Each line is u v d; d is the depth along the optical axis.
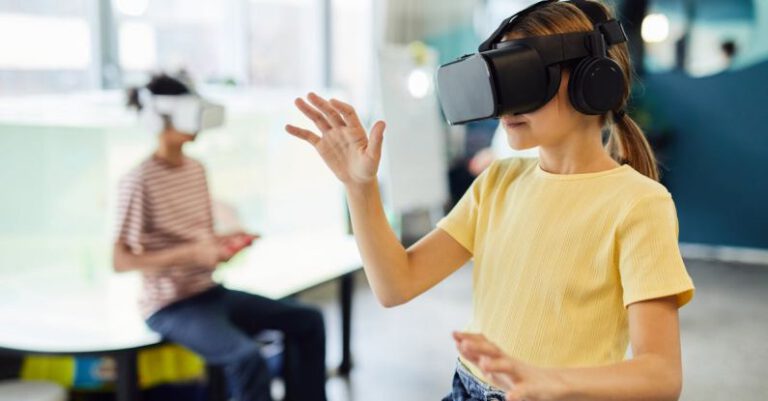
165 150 2.40
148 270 2.31
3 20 3.23
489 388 0.97
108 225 2.42
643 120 5.84
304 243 3.40
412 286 1.08
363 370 3.43
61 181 2.40
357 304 4.38
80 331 2.30
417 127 5.39
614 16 0.99
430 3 5.97
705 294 4.73
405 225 5.85
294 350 2.64
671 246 0.88
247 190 3.10
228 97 3.22
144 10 3.74
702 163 5.80
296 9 5.23
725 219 5.81
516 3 6.15
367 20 5.77
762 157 5.63
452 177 6.16
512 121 0.96
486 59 0.88
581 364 0.92
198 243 2.39
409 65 5.32
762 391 3.22
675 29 5.68
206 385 2.47
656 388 0.80
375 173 1.02
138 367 2.25
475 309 1.05
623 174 0.95
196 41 4.39
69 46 3.56
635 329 0.87
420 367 3.48
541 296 0.95
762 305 4.49
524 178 1.04
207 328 2.29
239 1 4.67
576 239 0.94
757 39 5.51
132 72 3.90
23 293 2.47
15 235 2.45
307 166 3.42
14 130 2.39
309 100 1.05
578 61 0.92
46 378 2.62
